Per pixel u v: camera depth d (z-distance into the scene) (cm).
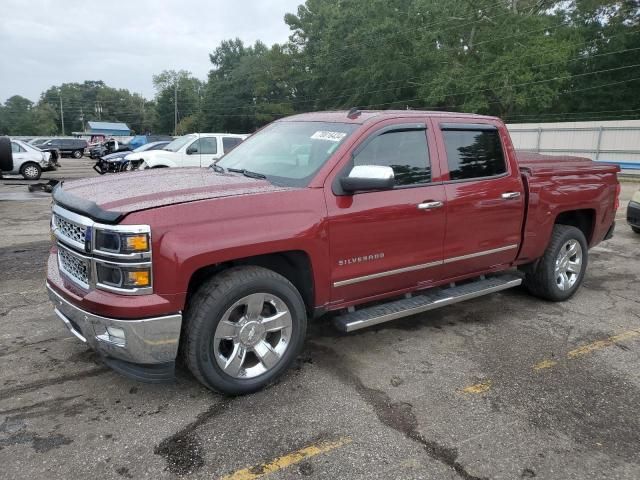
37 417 321
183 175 411
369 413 333
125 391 354
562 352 432
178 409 333
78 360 397
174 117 11169
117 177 409
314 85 6122
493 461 289
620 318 516
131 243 293
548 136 2859
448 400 352
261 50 9731
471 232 449
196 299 324
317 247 358
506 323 496
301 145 408
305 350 425
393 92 4512
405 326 483
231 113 8544
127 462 281
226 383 336
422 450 297
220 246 315
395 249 402
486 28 3809
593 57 4291
